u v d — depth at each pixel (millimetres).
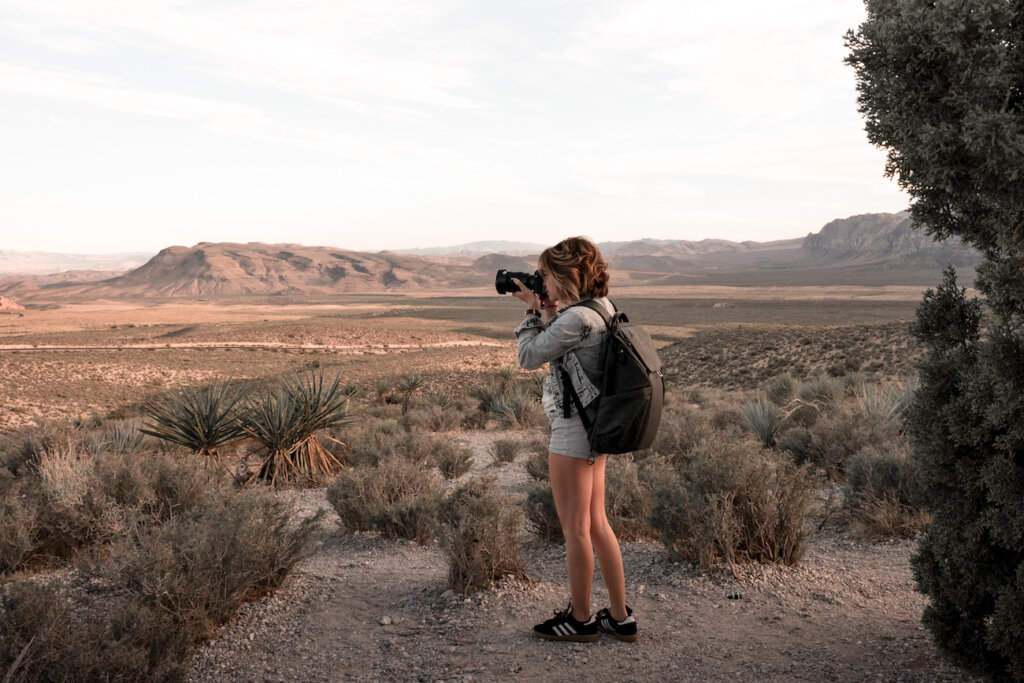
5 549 5203
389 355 109750
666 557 4809
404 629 3822
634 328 2980
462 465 10195
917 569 2812
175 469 6730
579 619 3402
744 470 4660
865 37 2445
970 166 2314
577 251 3012
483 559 4273
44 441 8141
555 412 3100
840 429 9031
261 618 4035
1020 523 2297
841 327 61750
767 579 4270
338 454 11555
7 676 2730
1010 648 2377
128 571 3850
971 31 2207
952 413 2480
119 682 2859
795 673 2965
